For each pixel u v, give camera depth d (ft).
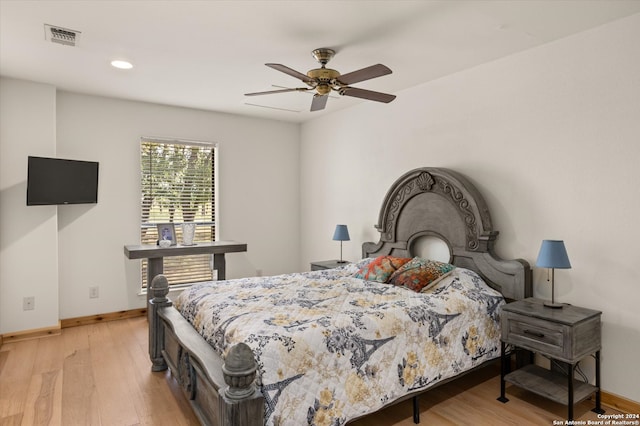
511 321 8.53
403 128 13.28
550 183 9.41
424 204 12.06
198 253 14.12
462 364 8.39
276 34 8.87
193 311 8.82
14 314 12.13
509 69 10.19
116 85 12.71
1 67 11.02
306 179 18.43
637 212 8.02
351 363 6.66
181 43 9.37
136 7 7.68
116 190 14.44
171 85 12.70
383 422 7.78
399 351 7.35
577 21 8.28
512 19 8.17
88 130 13.88
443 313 8.27
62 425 7.53
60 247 13.47
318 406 6.16
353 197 15.55
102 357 10.90
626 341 8.17
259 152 17.71
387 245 13.32
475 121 11.03
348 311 7.73
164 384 9.29
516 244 10.13
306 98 14.29
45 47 9.63
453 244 11.20
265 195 17.93
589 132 8.70
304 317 7.32
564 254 8.23
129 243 14.71
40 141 12.39
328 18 8.13
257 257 17.76
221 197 16.75
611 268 8.39
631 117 8.07
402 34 8.87
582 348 7.74
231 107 15.65
